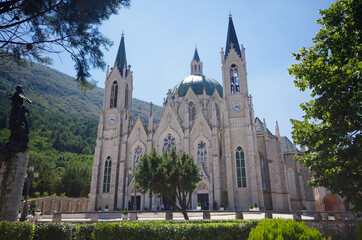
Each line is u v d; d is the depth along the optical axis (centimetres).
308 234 1082
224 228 1838
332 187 2098
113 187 6962
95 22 1670
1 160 2614
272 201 6322
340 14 2103
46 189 10069
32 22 1614
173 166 3400
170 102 7412
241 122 6731
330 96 2009
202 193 6288
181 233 1759
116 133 7462
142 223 1802
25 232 1542
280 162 6788
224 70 7325
